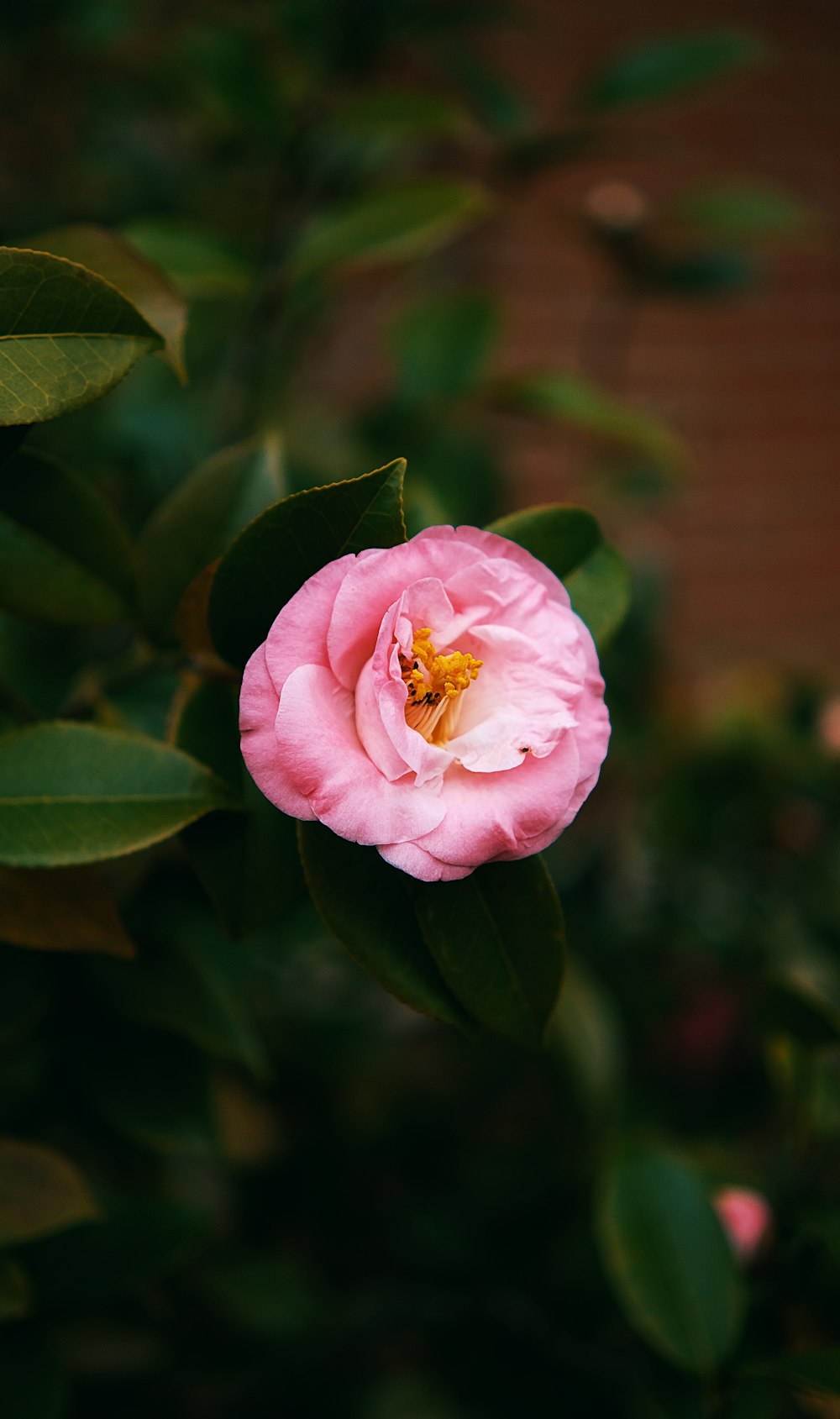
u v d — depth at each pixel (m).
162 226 0.64
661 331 1.65
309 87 0.72
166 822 0.43
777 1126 0.87
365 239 0.62
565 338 1.53
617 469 1.16
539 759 0.42
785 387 1.76
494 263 1.45
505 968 0.42
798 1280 0.55
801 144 1.64
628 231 0.86
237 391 0.74
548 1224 0.76
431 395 0.76
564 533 0.47
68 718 0.51
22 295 0.41
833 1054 0.61
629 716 0.96
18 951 0.53
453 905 0.42
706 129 1.56
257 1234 0.80
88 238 0.46
